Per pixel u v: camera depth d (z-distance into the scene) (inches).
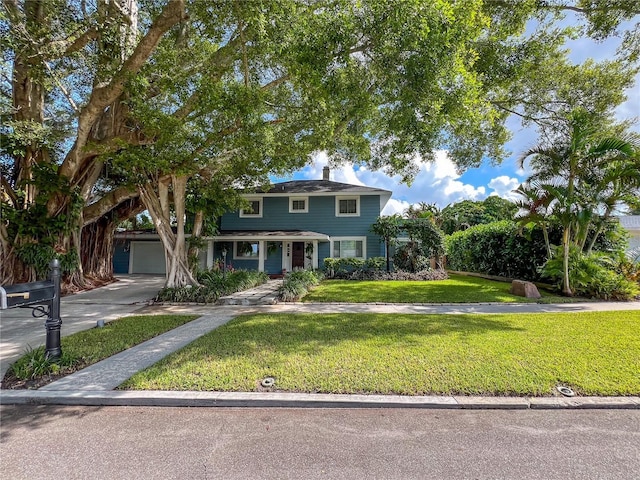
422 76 245.0
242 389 141.4
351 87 283.0
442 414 126.2
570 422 120.5
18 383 148.9
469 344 200.7
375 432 113.3
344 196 735.1
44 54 322.3
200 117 331.6
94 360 179.8
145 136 379.9
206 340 213.5
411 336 220.7
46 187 436.8
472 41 307.4
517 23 383.9
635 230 770.8
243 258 743.1
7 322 289.4
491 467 94.6
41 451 102.1
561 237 477.1
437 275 603.5
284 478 89.3
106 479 89.1
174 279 428.1
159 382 147.0
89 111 376.8
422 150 353.1
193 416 125.1
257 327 249.4
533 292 398.3
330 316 291.7
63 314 323.0
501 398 135.0
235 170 402.6
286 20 264.7
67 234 477.4
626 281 388.8
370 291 448.8
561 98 459.5
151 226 886.4
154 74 334.0
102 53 329.1
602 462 97.3
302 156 384.5
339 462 96.4
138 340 219.1
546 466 95.2
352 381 147.5
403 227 654.5
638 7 360.8
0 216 425.7
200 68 319.9
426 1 224.5
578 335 221.1
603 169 390.6
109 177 565.0
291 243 739.4
